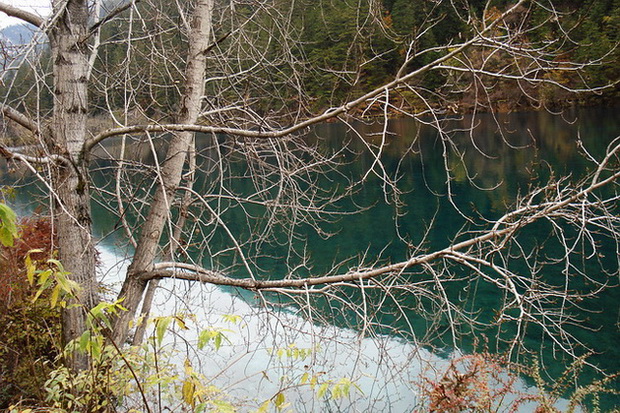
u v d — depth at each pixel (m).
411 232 16.61
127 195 5.73
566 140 27.86
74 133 4.54
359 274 4.61
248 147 5.12
